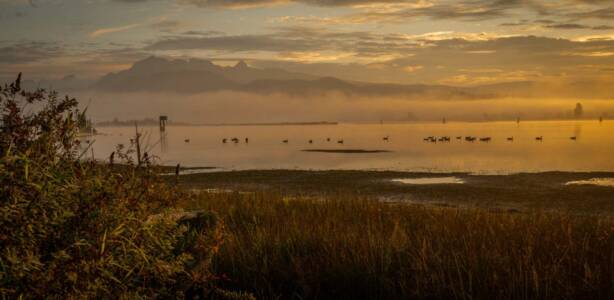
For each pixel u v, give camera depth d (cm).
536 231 852
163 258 346
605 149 8431
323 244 730
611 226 973
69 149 331
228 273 629
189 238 419
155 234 322
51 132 324
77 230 285
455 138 14550
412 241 777
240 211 1133
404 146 10231
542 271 616
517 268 632
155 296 324
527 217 1107
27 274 254
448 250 712
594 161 5712
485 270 631
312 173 4206
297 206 1265
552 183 3338
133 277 312
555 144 10481
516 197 2708
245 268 638
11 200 271
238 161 6438
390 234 829
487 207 2380
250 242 761
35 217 271
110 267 290
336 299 593
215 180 3800
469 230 824
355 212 1198
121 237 289
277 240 744
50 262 264
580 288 580
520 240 795
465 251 703
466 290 580
